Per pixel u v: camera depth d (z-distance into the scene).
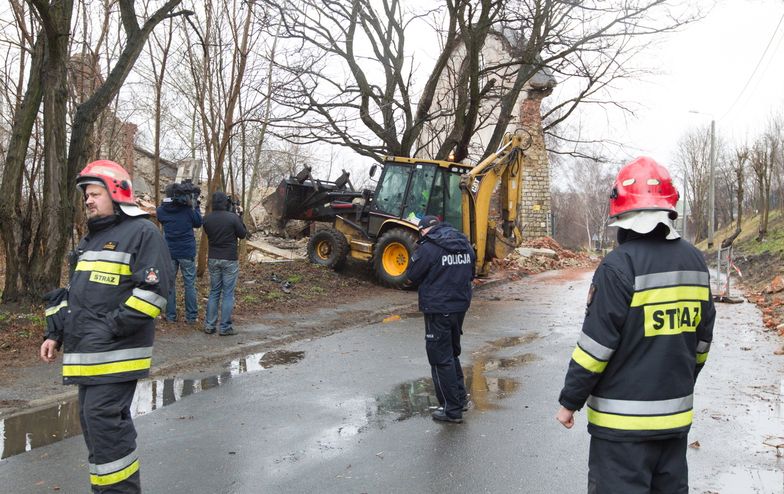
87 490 4.22
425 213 14.83
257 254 18.59
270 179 26.83
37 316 8.55
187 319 9.55
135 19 9.46
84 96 12.32
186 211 9.28
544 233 30.97
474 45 16.33
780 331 9.94
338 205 16.03
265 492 4.23
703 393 6.58
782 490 4.24
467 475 4.52
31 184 10.02
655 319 2.94
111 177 3.77
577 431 5.45
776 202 41.66
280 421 5.70
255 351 8.64
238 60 12.33
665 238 3.06
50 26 8.20
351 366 7.81
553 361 8.16
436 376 5.70
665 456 3.03
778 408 6.03
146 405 6.14
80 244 3.90
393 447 5.07
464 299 5.73
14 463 4.66
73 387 6.45
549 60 17.17
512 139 15.55
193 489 4.27
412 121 18.09
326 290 13.73
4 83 10.24
